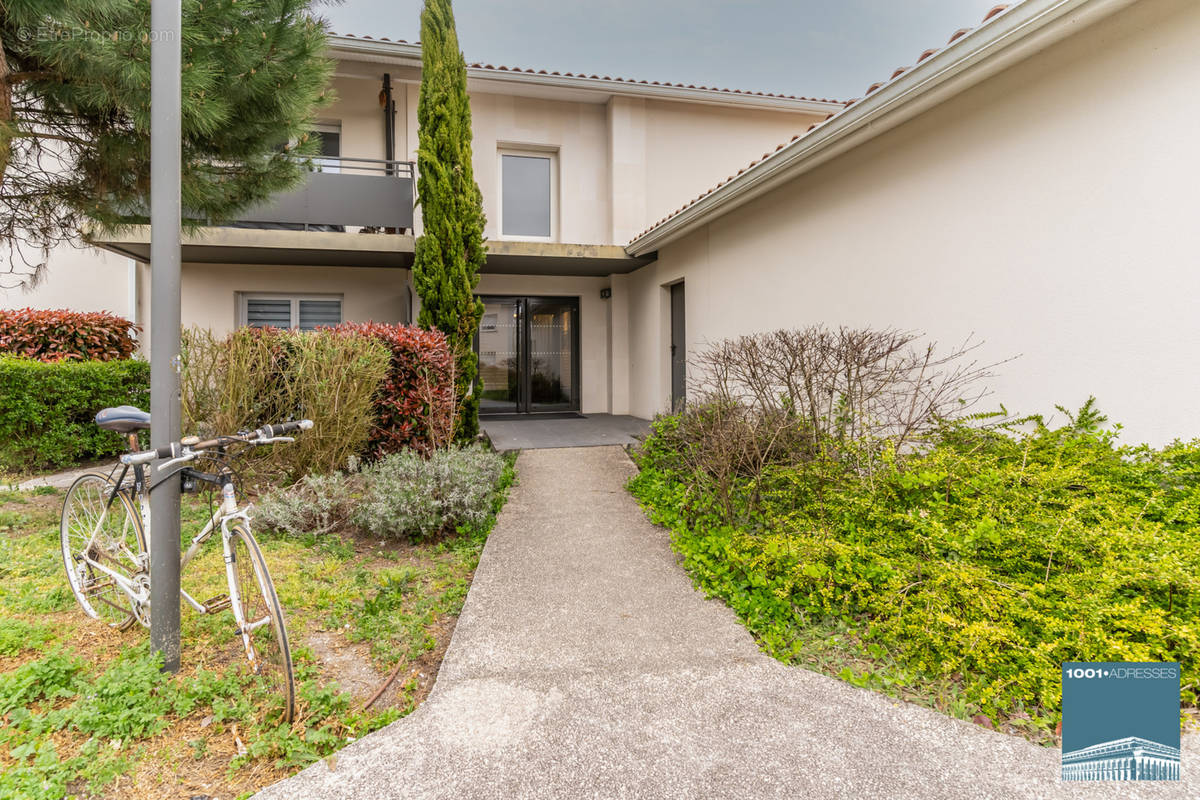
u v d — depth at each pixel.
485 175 9.59
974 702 2.21
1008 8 3.34
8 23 3.33
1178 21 3.09
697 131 10.28
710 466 4.22
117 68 3.09
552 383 10.74
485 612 3.02
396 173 8.70
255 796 1.73
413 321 9.46
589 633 2.79
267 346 5.40
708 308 7.89
